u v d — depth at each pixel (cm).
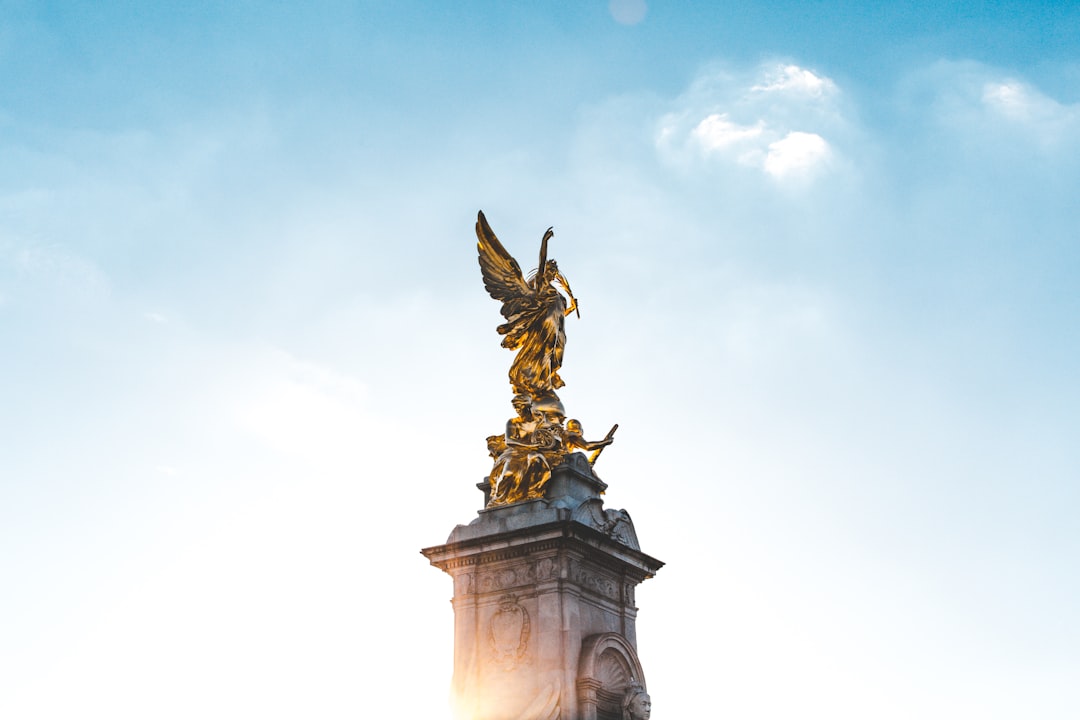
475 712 4444
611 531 4753
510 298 5269
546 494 4797
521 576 4578
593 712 4347
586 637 4525
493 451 4991
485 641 4547
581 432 5022
